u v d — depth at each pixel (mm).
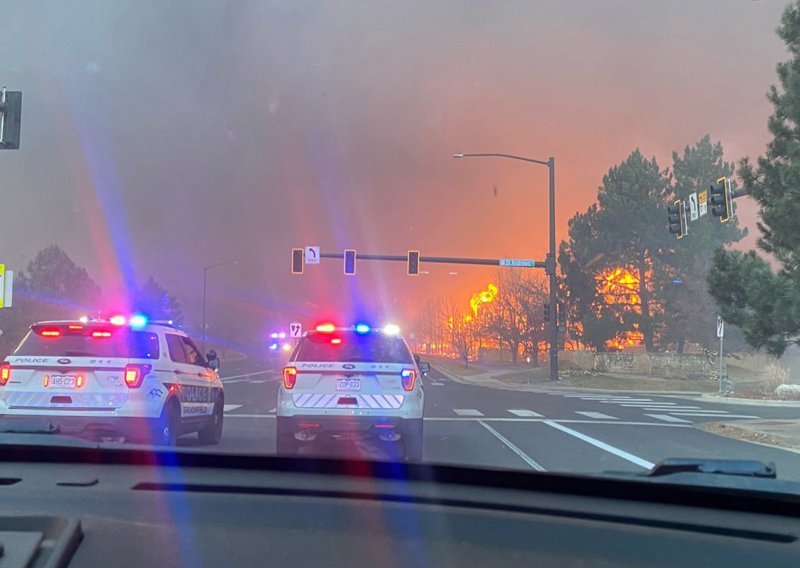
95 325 9484
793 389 27234
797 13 14805
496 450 11758
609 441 13344
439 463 4715
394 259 32969
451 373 45938
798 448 12992
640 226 49750
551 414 18891
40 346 9398
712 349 45094
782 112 15188
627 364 44625
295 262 32406
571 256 50031
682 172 50906
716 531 3725
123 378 9195
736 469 4488
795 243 14305
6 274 26328
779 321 14852
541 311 48938
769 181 15453
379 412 9328
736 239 50500
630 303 50875
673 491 4176
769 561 3316
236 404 20172
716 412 21062
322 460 4941
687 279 47531
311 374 9445
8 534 3137
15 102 14242
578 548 3422
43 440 5234
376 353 9680
